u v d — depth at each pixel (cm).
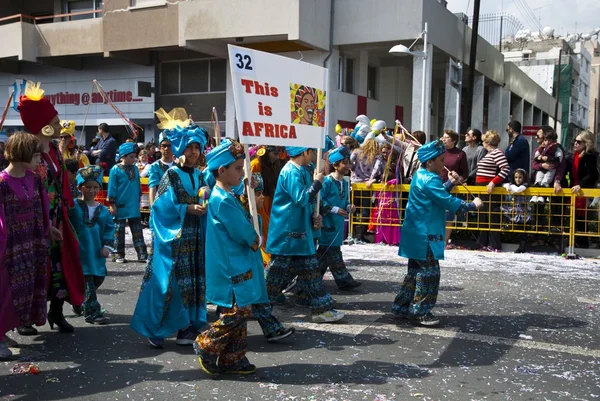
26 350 499
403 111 2345
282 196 571
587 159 997
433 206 562
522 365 464
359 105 1962
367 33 1722
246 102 504
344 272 725
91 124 2194
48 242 509
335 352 495
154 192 768
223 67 1967
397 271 851
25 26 2098
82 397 397
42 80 2275
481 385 422
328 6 1752
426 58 1636
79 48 2045
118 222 928
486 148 1041
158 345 499
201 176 520
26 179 481
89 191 575
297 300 661
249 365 441
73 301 540
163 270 493
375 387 416
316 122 567
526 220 988
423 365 463
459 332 554
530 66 4831
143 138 2108
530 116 3644
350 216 1136
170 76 2059
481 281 775
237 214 423
